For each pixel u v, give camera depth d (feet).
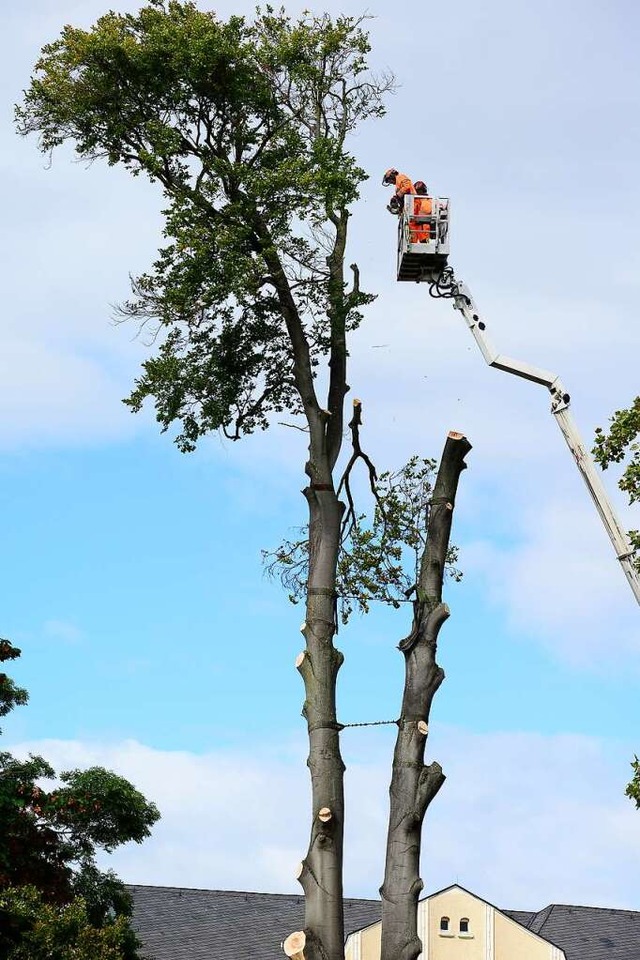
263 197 93.04
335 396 95.40
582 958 196.44
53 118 98.02
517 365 92.79
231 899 205.16
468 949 192.95
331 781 86.63
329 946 84.02
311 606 90.22
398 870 85.15
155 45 94.22
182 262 92.99
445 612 89.04
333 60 98.27
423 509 94.12
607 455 101.81
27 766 118.73
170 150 93.86
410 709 87.56
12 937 103.71
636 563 91.45
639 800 94.94
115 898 120.06
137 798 119.34
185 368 96.94
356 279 95.35
